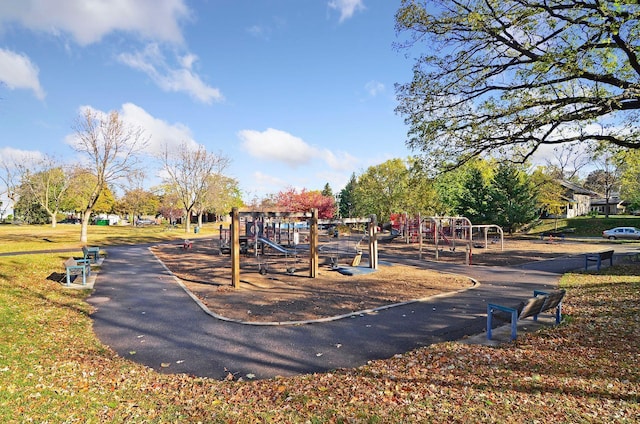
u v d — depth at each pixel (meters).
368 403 4.84
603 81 9.79
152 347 7.39
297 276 16.16
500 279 15.13
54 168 51.22
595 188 75.31
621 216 53.81
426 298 11.59
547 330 7.97
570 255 23.55
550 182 44.03
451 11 11.09
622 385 5.21
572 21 9.21
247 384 5.59
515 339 7.44
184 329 8.58
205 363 6.55
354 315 9.63
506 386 5.29
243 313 9.92
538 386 5.26
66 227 52.03
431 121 11.93
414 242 35.72
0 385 5.11
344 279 15.34
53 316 9.30
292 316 9.59
